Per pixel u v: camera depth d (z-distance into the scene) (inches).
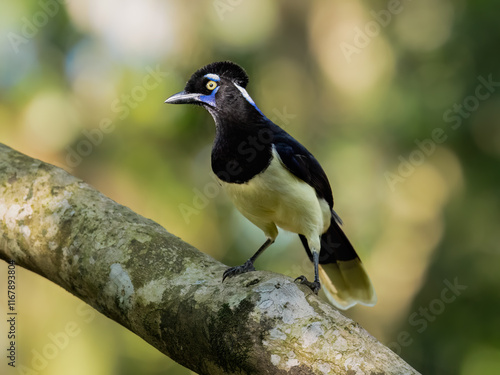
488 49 570.3
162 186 520.4
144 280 185.6
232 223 538.3
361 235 587.2
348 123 602.9
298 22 609.0
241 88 278.5
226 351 165.0
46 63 515.8
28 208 214.2
